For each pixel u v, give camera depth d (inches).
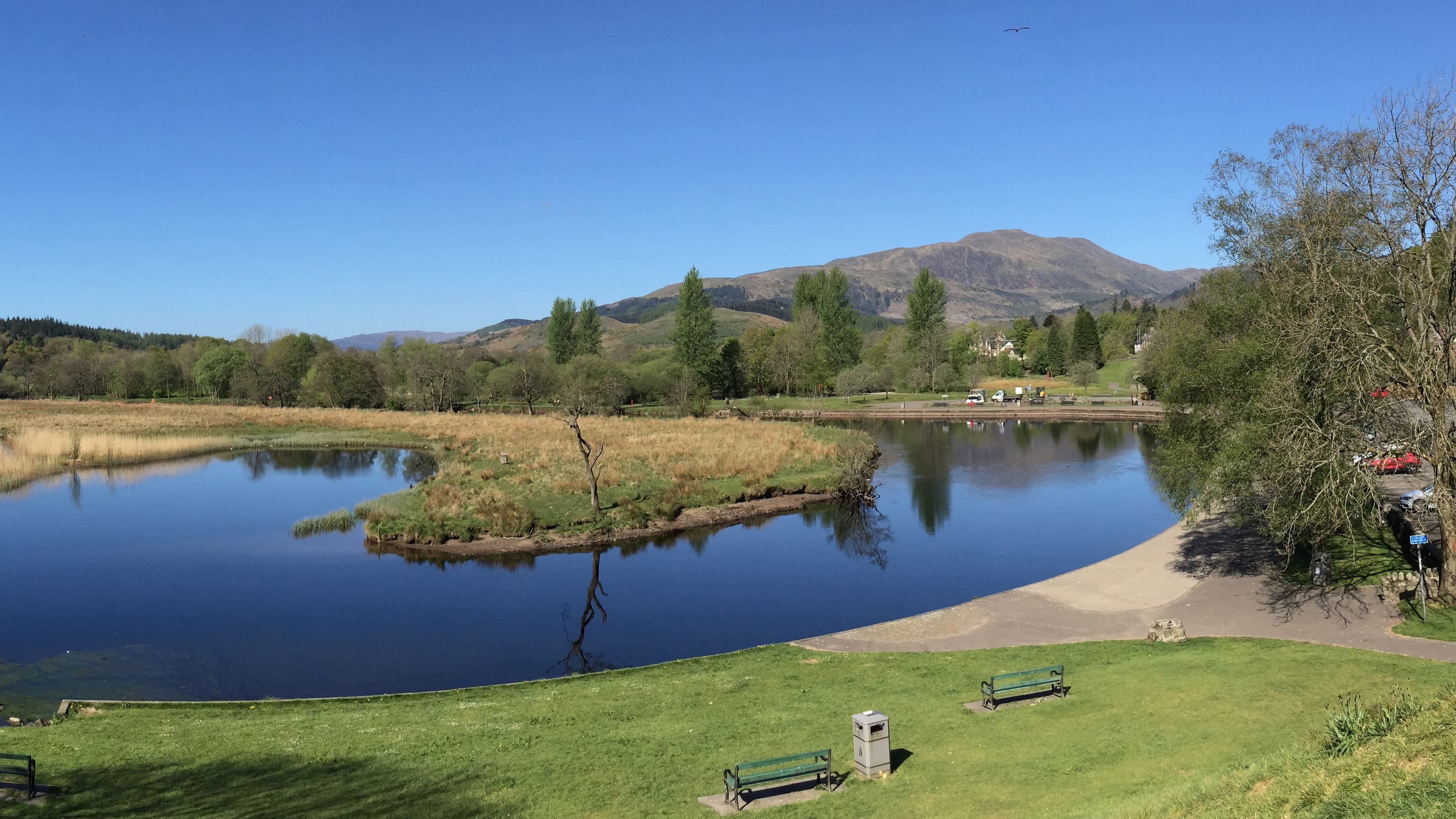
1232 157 1122.0
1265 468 990.4
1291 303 1018.7
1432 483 1005.2
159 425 4003.4
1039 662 846.5
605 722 739.4
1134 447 3171.8
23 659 1099.9
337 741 694.5
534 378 5000.0
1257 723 603.2
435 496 2023.9
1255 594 1063.0
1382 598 979.9
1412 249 914.7
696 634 1203.9
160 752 667.4
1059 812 482.9
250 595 1412.4
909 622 1056.8
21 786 585.9
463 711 792.3
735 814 520.7
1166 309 3282.5
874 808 518.6
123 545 1764.3
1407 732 430.0
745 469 2343.8
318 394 5418.3
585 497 2027.6
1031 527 1835.6
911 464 2790.4
